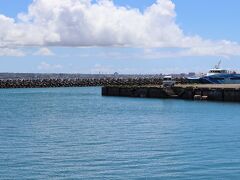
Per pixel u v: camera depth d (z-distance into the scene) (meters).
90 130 67.56
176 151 49.56
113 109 102.31
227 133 62.03
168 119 80.25
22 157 47.12
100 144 54.72
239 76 150.88
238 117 80.19
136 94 135.38
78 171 41.53
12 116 90.31
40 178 39.44
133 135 61.69
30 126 73.12
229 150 49.75
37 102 129.75
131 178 39.19
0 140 57.97
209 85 133.75
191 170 41.19
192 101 113.31
